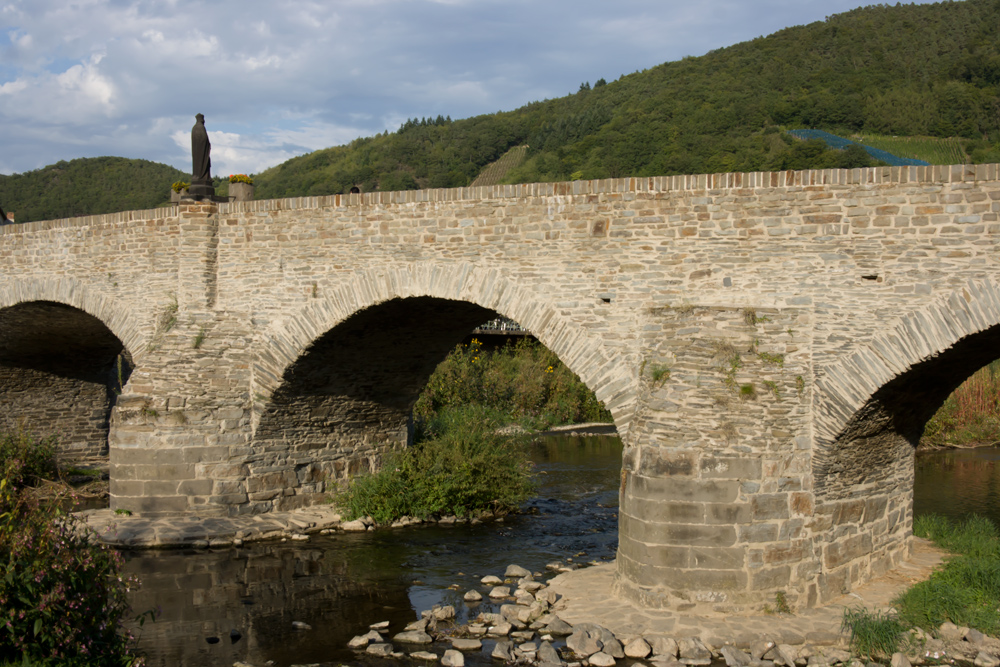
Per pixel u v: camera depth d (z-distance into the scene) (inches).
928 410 535.2
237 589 522.0
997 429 1199.6
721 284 501.7
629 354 524.4
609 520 724.7
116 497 660.7
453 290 587.2
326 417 744.3
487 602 493.0
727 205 499.2
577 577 522.0
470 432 776.3
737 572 441.7
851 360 463.2
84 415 1024.9
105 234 765.3
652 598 448.5
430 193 595.8
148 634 441.1
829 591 473.4
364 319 648.4
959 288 443.8
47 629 316.5
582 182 539.2
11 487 361.7
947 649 406.3
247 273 686.5
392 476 729.6
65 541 348.5
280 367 669.3
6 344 914.7
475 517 733.3
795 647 403.9
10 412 968.3
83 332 924.6
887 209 460.8
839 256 472.1
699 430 445.7
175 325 679.1
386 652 411.5
